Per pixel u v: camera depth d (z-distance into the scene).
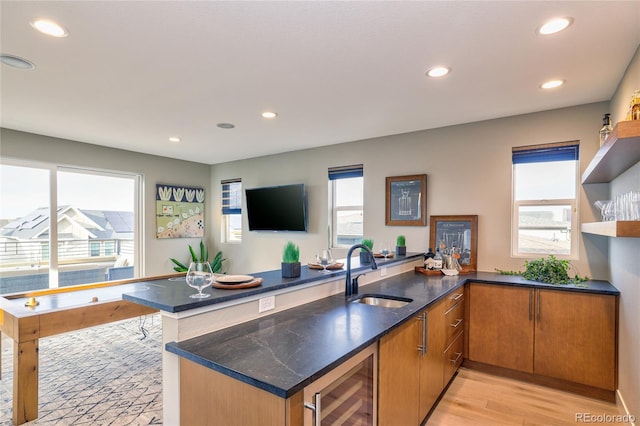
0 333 2.91
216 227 6.00
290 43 2.00
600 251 2.99
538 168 3.36
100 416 2.38
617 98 2.64
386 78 2.50
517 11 1.69
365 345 1.47
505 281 3.02
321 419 1.27
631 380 2.22
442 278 3.16
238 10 1.67
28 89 2.65
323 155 4.75
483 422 2.35
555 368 2.79
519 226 3.45
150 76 2.44
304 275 2.23
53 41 1.94
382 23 1.80
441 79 2.52
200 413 1.38
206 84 2.59
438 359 2.45
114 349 3.64
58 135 4.09
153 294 1.68
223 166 5.91
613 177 2.66
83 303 2.64
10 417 2.36
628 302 2.30
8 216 3.92
